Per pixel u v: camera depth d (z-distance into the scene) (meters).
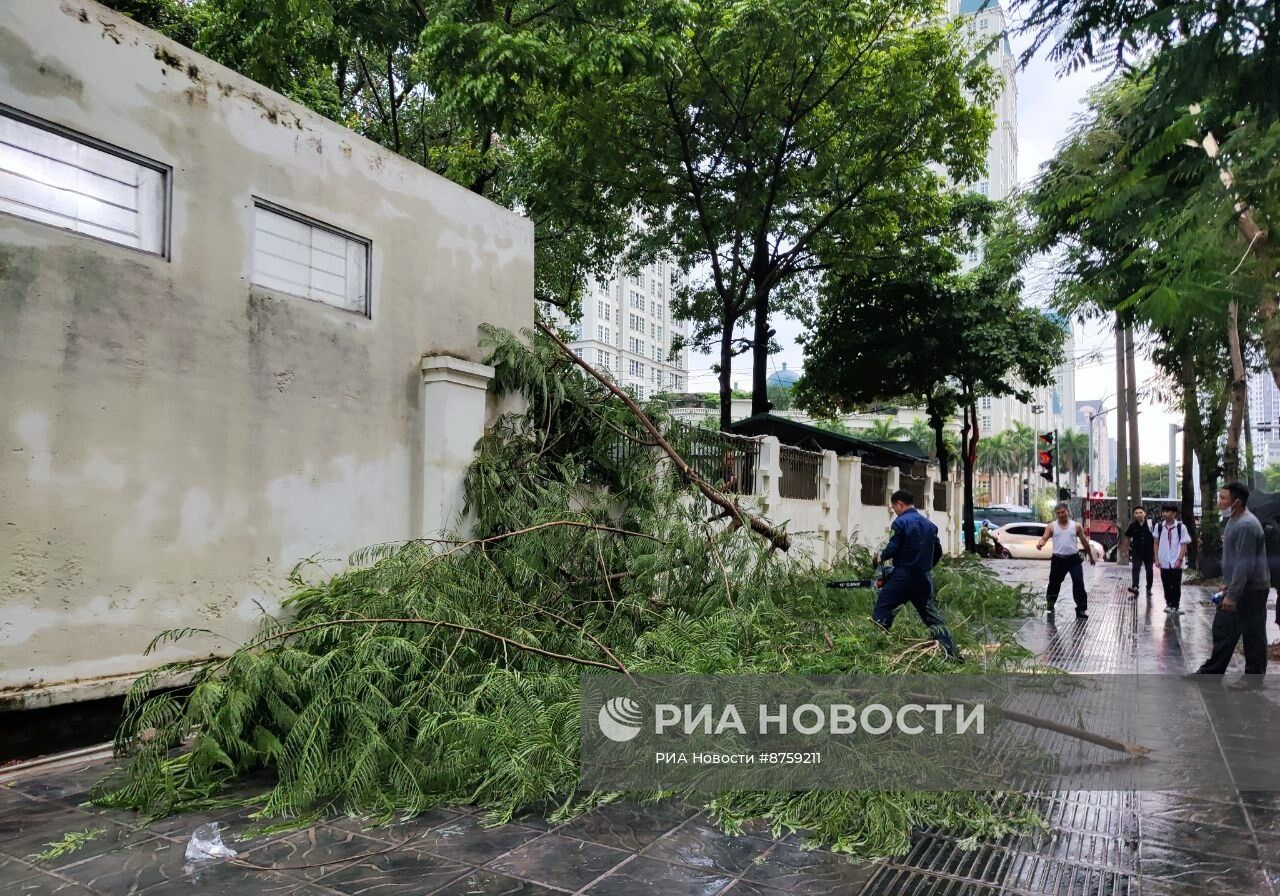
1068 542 11.20
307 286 6.37
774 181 16.70
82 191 4.99
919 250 20.41
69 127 4.87
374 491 6.75
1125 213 5.16
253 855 3.47
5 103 4.59
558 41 10.82
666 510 7.76
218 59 11.67
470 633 5.06
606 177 16.97
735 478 10.95
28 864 3.37
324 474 6.33
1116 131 4.88
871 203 17.83
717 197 17.92
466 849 3.54
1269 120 4.27
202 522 5.48
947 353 23.20
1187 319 4.41
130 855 3.46
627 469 8.12
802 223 19.38
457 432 7.26
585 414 8.28
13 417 4.54
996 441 83.19
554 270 19.61
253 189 5.90
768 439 11.79
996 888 3.21
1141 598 14.35
